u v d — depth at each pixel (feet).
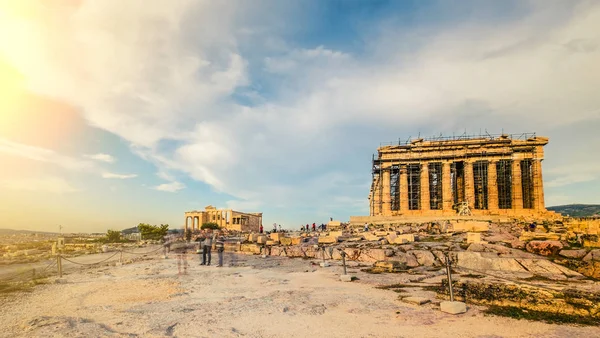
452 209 227.40
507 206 229.86
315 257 90.84
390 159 242.78
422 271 61.41
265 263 83.87
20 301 42.96
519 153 224.74
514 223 134.31
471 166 228.43
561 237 69.15
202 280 58.70
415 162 238.89
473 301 38.27
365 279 55.98
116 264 88.43
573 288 37.52
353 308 37.06
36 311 37.86
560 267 54.49
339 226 179.42
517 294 36.47
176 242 132.05
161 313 35.94
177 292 47.80
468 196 224.74
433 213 222.69
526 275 52.19
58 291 49.83
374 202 286.87
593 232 74.08
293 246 100.99
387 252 76.48
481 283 39.17
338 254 85.05
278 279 58.80
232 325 31.58
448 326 30.32
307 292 46.16
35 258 111.75
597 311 32.37
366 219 190.80
